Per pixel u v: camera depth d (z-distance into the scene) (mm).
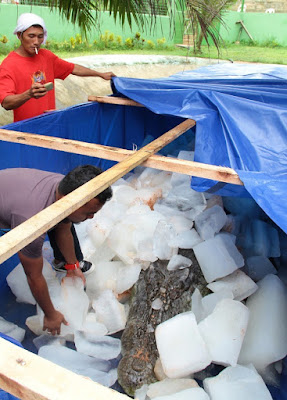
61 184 1800
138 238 2588
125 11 3572
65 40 9359
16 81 3320
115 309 2297
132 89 3449
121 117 4137
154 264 2520
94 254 2715
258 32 15938
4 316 2449
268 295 2305
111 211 2908
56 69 3693
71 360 2049
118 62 9219
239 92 3121
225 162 2518
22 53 3377
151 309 2316
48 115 3217
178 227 2850
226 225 2947
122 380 2037
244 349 2135
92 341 2180
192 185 2305
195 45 4012
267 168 2367
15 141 2631
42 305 1970
